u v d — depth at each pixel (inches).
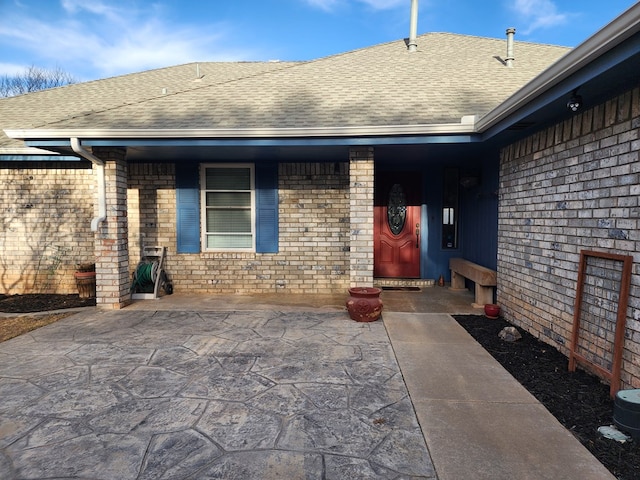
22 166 291.0
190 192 287.1
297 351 163.5
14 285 296.4
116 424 107.6
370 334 186.2
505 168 210.5
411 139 208.2
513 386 129.6
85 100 350.0
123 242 243.0
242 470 88.0
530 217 183.0
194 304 250.8
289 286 290.7
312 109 234.5
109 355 159.8
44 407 117.0
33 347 169.8
